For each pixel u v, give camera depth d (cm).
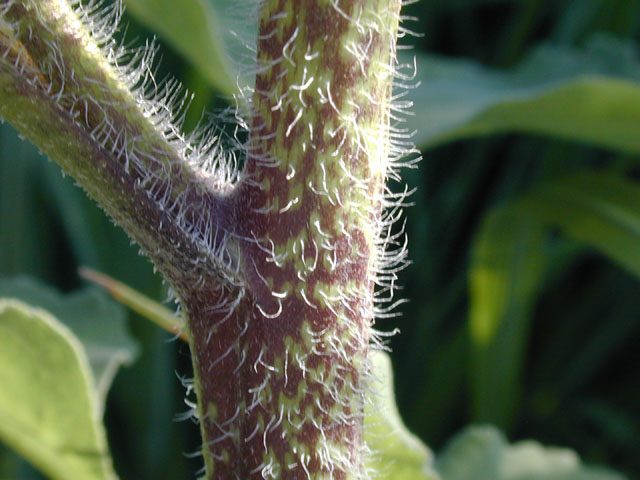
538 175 42
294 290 12
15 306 16
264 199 12
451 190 43
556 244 39
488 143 42
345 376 12
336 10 11
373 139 12
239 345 12
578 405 42
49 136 11
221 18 22
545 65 35
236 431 12
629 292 41
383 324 41
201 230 12
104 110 11
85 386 17
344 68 11
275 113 11
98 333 26
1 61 11
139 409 37
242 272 12
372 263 12
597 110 25
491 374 37
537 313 44
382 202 12
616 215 32
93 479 18
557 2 46
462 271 42
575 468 28
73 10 12
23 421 17
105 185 11
